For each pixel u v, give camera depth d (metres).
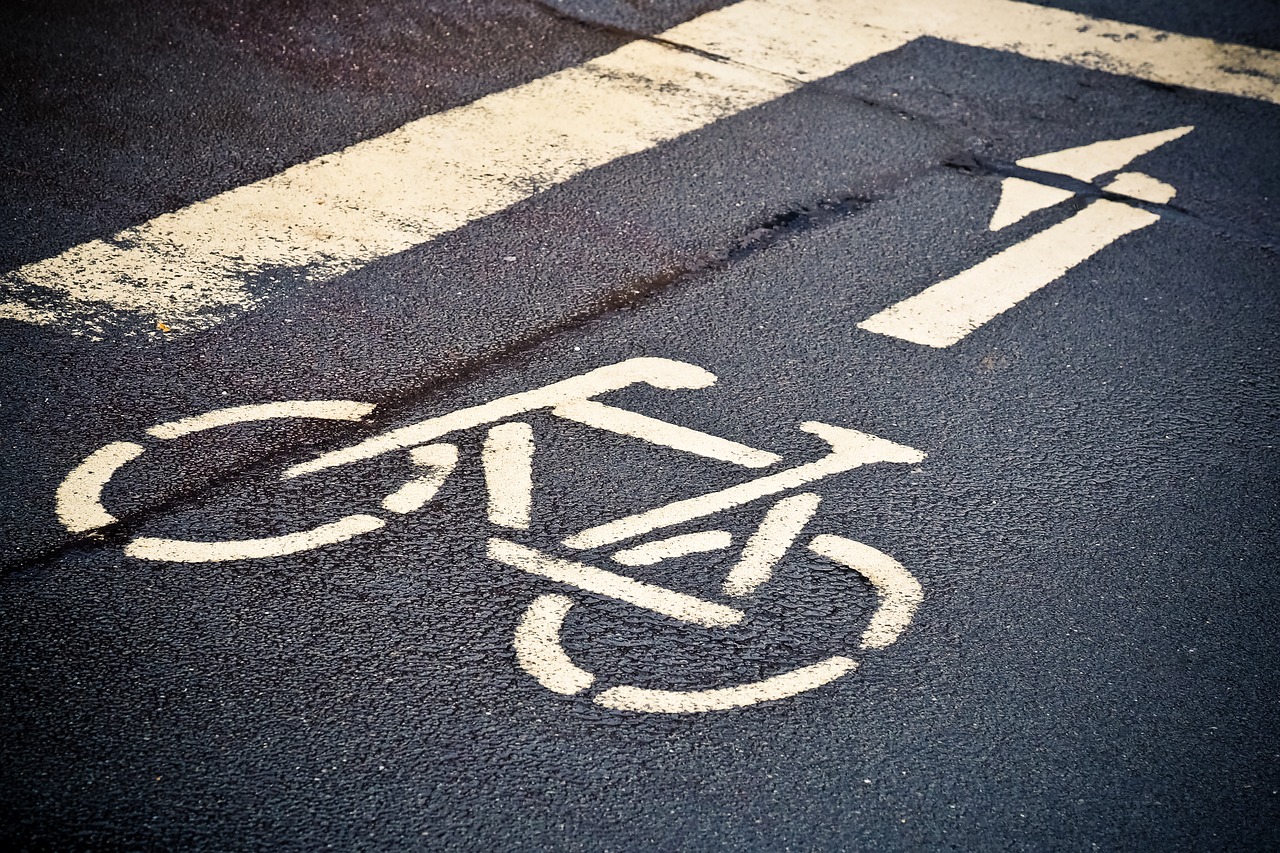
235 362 4.76
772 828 3.22
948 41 7.52
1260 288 5.47
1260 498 4.36
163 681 3.50
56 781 3.22
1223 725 3.55
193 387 4.62
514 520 4.09
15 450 4.28
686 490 4.24
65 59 6.75
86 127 6.18
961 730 3.49
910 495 4.28
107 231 5.46
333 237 5.50
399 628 3.69
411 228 5.59
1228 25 7.92
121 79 6.61
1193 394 4.84
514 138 6.32
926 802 3.30
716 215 5.81
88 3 7.33
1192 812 3.31
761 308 5.21
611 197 5.89
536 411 4.58
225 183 5.84
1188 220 5.93
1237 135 6.66
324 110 6.47
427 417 4.53
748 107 6.70
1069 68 7.27
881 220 5.84
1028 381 4.85
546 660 3.62
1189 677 3.68
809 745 3.43
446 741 3.38
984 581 3.96
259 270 5.27
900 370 4.88
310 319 5.01
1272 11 8.12
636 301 5.22
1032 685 3.63
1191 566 4.06
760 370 4.84
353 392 4.64
